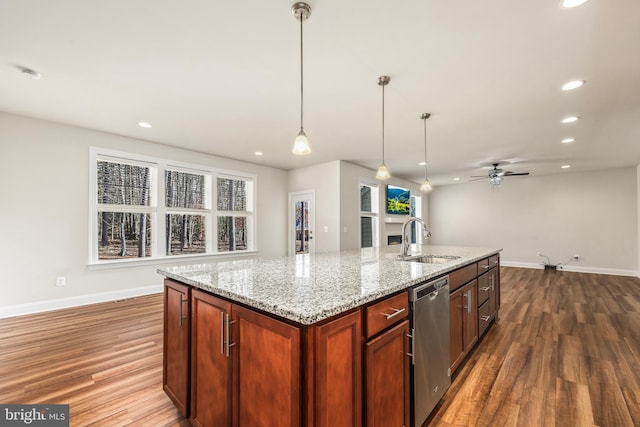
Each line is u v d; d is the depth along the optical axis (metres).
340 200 5.54
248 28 1.82
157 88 2.63
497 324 3.26
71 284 3.67
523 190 7.39
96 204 3.88
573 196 6.74
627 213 6.15
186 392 1.60
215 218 5.20
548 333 2.98
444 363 1.84
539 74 2.36
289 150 4.83
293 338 1.01
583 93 2.70
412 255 2.78
